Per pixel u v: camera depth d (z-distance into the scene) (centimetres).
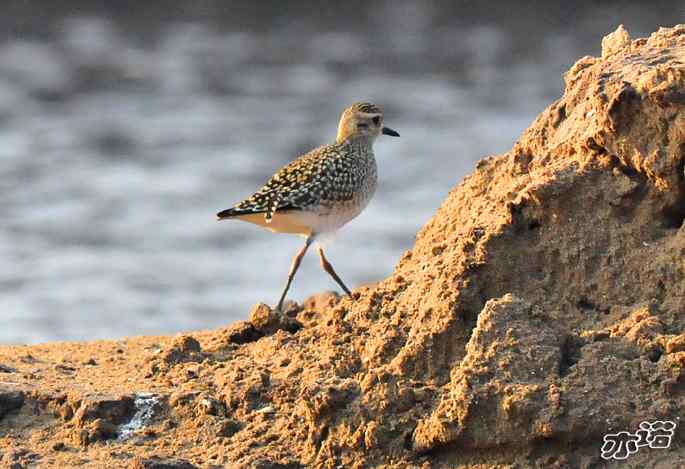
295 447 1005
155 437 1046
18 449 1033
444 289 1020
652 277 999
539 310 976
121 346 1306
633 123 1016
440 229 1207
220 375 1116
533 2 4331
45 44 4141
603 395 925
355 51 4112
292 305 1360
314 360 1095
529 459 930
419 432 962
